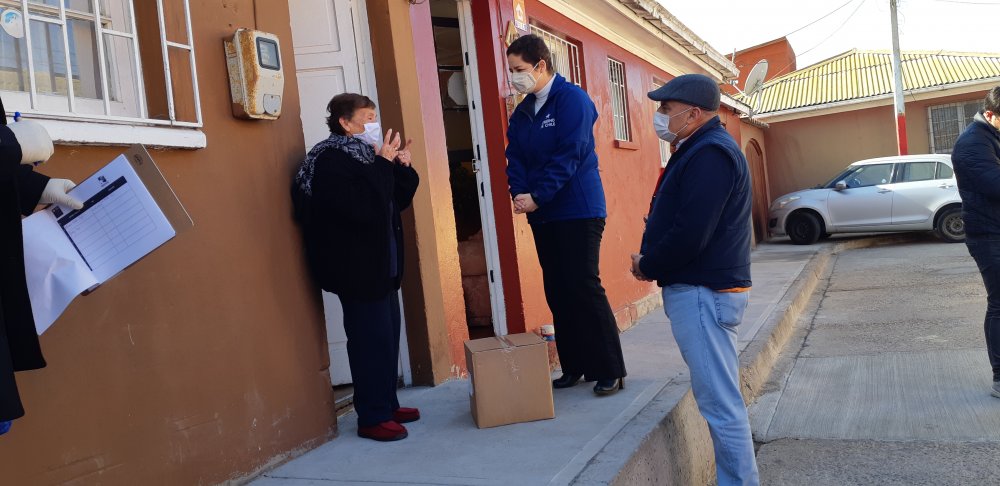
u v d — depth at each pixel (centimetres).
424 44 534
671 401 427
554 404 435
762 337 679
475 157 623
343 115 374
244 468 332
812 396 562
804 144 2166
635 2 855
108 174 229
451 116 693
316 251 374
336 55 487
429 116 531
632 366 534
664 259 333
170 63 314
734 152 329
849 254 1518
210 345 319
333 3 487
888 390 555
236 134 341
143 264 293
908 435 458
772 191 2200
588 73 818
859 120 2108
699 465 438
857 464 423
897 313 845
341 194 358
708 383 338
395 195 403
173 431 300
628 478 333
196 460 309
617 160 881
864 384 578
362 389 386
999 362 496
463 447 368
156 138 295
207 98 327
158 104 311
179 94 317
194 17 326
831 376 612
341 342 495
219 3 339
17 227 201
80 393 269
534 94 454
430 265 497
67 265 219
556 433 380
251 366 339
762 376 614
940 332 724
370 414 386
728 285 335
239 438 330
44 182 215
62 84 288
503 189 614
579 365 451
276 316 356
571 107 438
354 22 486
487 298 669
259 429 341
